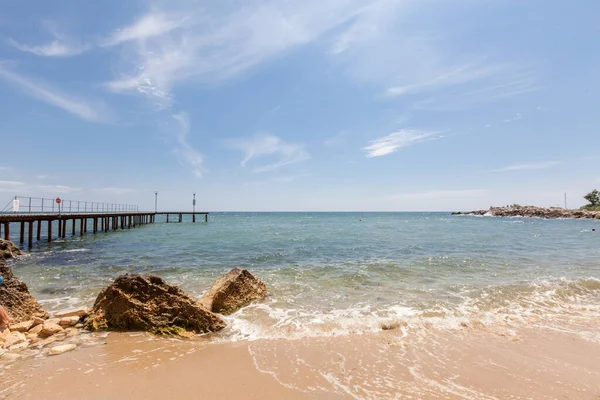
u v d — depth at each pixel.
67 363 5.51
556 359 5.72
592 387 4.78
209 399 4.46
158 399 4.45
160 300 7.38
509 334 6.93
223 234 34.97
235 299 8.84
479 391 4.66
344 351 6.07
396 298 9.77
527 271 13.68
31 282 12.12
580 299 9.72
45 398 4.43
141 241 27.64
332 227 48.81
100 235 34.47
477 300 9.52
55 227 55.78
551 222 65.25
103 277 13.02
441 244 24.12
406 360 5.69
